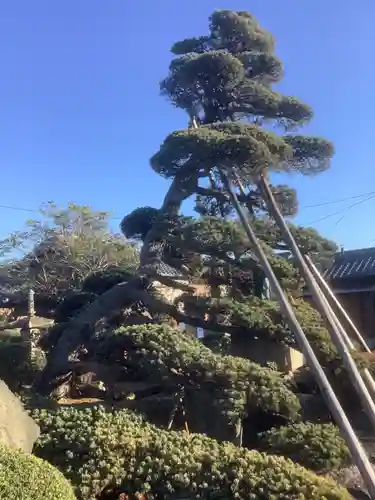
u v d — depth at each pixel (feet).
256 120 38.42
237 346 34.09
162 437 21.72
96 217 91.20
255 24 37.99
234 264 32.76
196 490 19.79
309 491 18.89
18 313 77.25
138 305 36.63
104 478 20.25
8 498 13.66
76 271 81.05
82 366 33.60
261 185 33.73
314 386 31.76
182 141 29.37
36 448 20.98
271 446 24.80
